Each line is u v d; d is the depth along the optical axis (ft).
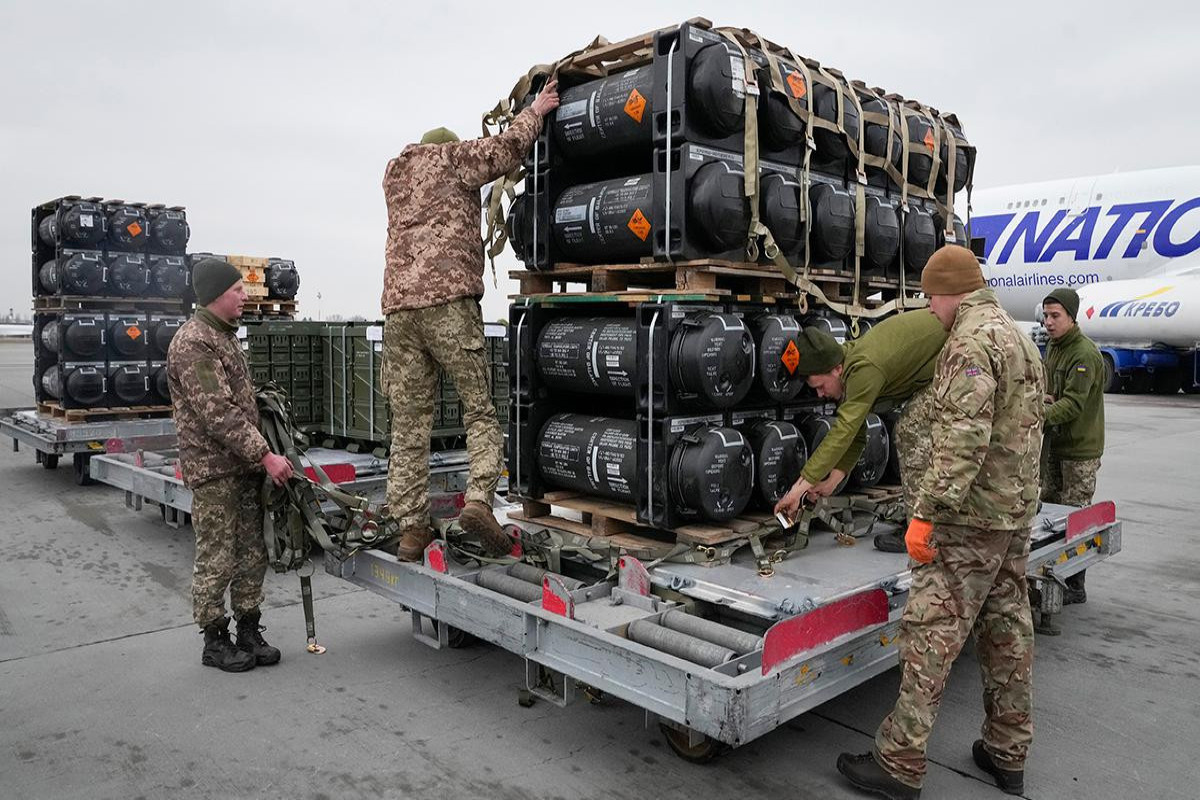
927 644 9.54
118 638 15.51
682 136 12.56
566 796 10.16
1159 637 15.71
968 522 9.32
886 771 9.86
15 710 12.48
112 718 12.22
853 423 11.48
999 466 9.27
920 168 16.87
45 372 32.89
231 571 13.92
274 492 13.96
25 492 29.12
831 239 14.48
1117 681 13.66
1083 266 70.33
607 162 15.25
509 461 15.40
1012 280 75.56
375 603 17.84
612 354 13.43
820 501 14.12
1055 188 72.79
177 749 11.30
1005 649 10.02
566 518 15.58
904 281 16.84
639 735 11.76
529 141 13.58
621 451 13.50
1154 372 72.90
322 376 26.04
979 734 11.86
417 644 15.33
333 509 20.12
